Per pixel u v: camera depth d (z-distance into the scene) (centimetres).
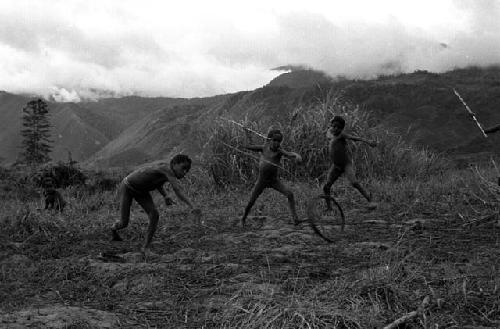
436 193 1085
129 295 498
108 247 724
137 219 945
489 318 400
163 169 663
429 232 746
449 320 396
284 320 386
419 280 488
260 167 825
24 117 7962
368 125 1451
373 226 814
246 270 562
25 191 1582
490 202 912
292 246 683
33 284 543
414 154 1482
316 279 523
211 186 1341
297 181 1323
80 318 418
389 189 1157
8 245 738
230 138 1367
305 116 1412
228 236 773
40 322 408
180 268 582
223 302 457
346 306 418
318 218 895
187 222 912
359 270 538
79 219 938
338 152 890
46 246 735
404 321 386
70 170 1706
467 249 632
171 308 454
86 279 555
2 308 455
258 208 1030
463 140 18038
